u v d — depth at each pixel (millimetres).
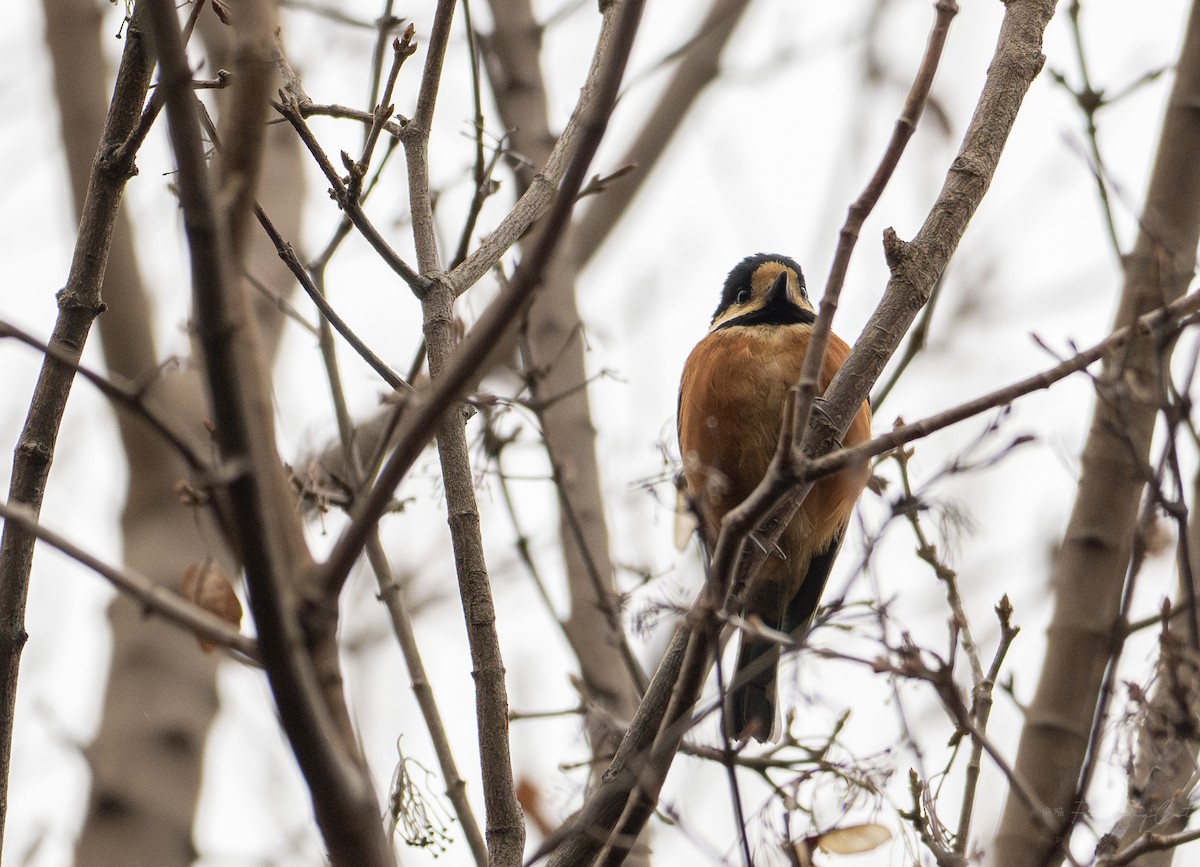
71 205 12609
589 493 10766
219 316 4016
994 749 6312
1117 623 6734
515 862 6547
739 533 5793
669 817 6730
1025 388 6027
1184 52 9625
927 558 7020
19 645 6180
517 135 11492
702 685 6070
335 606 4496
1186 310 6574
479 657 6809
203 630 4246
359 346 7379
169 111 3988
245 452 4062
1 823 6086
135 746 11992
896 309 6953
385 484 4465
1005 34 7406
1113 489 8680
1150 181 9344
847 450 5773
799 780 6676
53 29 13047
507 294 4438
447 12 7336
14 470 6215
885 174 6094
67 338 6266
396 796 6500
